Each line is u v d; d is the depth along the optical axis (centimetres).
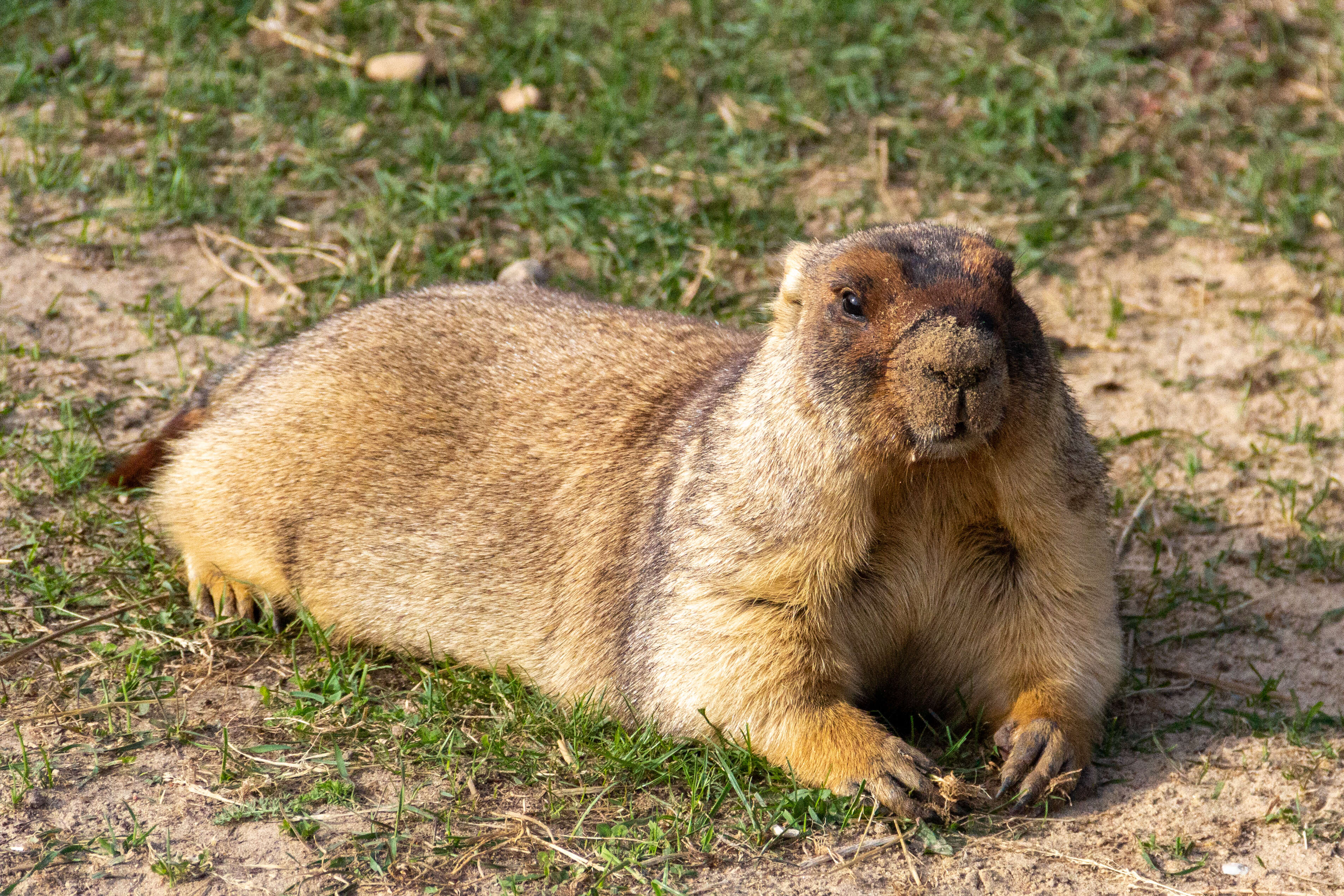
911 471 775
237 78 1673
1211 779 821
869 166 1569
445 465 963
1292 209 1484
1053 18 1780
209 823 759
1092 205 1525
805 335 783
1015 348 754
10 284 1344
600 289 1386
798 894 714
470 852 742
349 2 1778
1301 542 1108
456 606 946
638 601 863
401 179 1522
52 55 1680
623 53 1720
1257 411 1274
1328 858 746
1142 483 1191
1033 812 785
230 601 998
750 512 809
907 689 886
